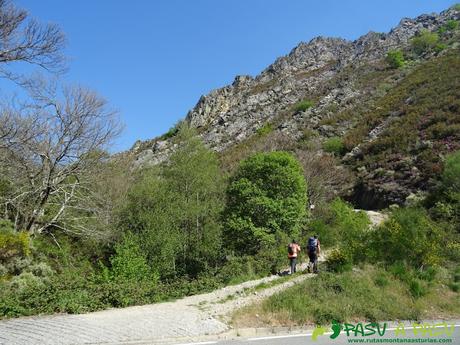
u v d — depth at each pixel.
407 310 10.91
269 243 18.06
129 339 7.57
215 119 71.06
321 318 9.75
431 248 14.19
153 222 22.25
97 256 22.75
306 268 15.20
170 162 25.42
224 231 19.84
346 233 17.98
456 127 30.05
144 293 12.05
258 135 51.47
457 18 79.69
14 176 18.59
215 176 24.88
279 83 75.69
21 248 14.91
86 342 7.25
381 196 27.58
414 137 32.50
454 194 19.89
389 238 14.84
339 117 47.91
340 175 30.75
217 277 15.93
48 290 11.16
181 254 22.22
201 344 7.55
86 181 20.14
